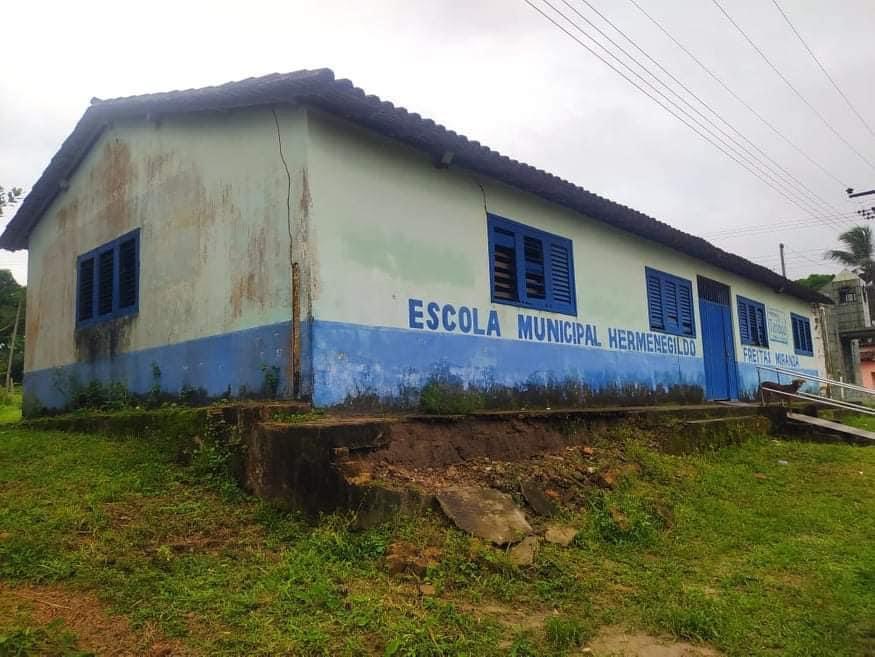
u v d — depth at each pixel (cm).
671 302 1321
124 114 946
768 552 581
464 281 855
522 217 970
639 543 592
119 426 797
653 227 1182
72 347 1055
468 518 539
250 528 550
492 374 873
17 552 467
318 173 697
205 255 805
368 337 720
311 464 565
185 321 824
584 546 569
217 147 809
